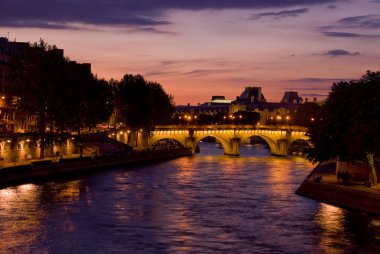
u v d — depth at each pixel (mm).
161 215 103625
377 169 123562
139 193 128125
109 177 156250
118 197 121500
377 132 106938
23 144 168250
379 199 103750
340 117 122625
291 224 97000
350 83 127062
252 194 129250
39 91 156500
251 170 185625
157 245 83875
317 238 88188
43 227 92312
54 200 114562
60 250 80688
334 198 115188
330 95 133000
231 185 144750
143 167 189250
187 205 114062
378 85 108312
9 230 90000
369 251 81938
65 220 97500
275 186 143750
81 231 90625
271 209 110062
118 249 81688
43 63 159000
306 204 115438
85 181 145125
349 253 81000
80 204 111625
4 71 188875
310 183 126812
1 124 185625
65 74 162625
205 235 89688
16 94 159000
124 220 98875
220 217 102562
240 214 105312
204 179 157000
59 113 158750
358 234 90500
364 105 110625
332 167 143625
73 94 164750
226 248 82938
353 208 108750
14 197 115812
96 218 99750
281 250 82188
